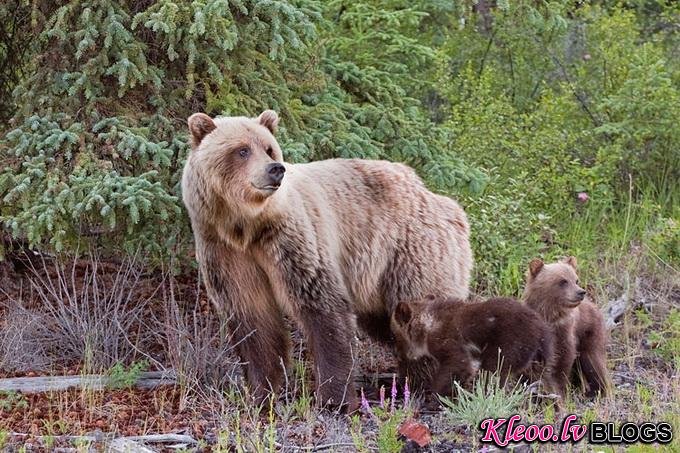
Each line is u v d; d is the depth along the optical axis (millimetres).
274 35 13125
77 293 14062
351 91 15477
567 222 17406
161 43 13406
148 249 12867
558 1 19703
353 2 17078
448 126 17625
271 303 10977
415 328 11219
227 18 13156
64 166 12734
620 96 18188
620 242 16859
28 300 14125
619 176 18609
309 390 11641
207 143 10211
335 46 16453
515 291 14977
